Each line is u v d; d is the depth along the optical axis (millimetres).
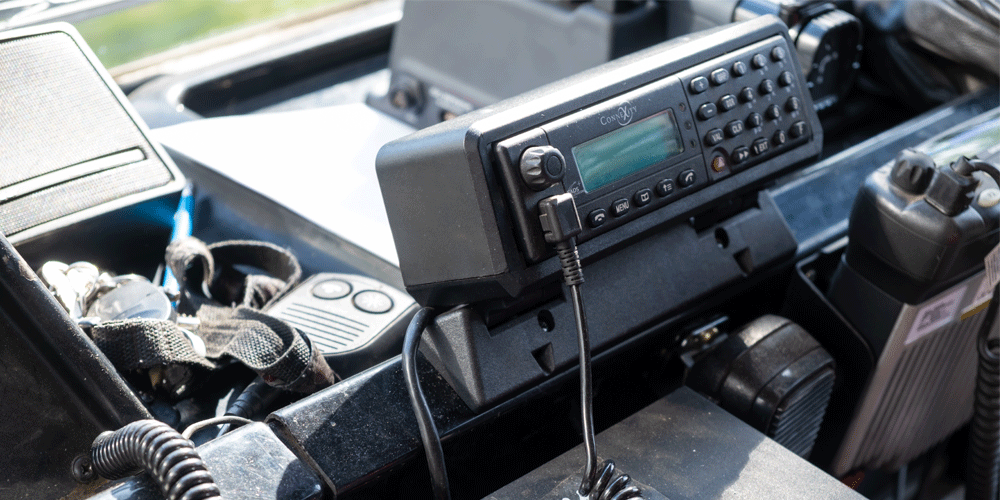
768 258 964
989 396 1047
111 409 670
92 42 2090
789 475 729
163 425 611
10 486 663
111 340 811
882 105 1606
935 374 1091
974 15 1313
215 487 590
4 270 637
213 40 1967
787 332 918
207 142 1324
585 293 834
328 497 697
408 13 1704
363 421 738
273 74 1867
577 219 690
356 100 1855
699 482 723
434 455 713
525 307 804
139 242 1042
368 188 1226
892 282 924
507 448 824
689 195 828
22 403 661
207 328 925
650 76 792
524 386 782
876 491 1271
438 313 810
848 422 1032
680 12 1404
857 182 1157
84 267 911
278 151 1307
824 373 896
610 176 758
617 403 930
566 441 886
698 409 809
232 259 1090
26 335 650
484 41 1577
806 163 920
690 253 911
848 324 976
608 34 1370
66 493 677
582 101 744
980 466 1104
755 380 868
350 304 982
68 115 965
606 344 833
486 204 687
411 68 1715
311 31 2000
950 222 842
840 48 1386
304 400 744
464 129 688
